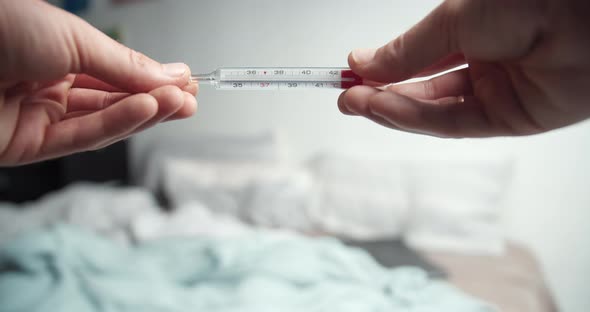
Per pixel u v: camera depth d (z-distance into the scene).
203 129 0.95
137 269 0.54
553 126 0.28
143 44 0.95
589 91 0.26
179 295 0.50
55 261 0.52
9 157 0.29
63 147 0.29
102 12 0.98
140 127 0.30
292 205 0.81
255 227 0.81
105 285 0.50
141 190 0.88
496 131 0.29
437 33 0.28
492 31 0.26
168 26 0.92
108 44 0.28
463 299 0.52
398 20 0.77
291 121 0.90
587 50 0.24
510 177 0.76
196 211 0.76
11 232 0.69
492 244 0.73
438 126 0.29
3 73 0.27
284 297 0.50
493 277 0.64
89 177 0.97
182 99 0.28
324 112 0.87
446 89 0.32
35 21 0.26
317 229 0.82
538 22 0.25
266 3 0.85
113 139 0.30
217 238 0.66
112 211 0.77
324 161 0.85
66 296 0.48
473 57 0.27
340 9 0.80
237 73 0.35
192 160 0.91
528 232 0.80
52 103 0.30
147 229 0.70
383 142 0.85
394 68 0.30
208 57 0.91
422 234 0.75
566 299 0.79
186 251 0.59
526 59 0.26
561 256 0.78
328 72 0.34
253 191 0.82
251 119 0.92
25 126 0.29
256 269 0.53
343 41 0.81
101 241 0.59
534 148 0.77
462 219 0.73
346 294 0.51
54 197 0.82
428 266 0.65
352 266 0.56
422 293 0.53
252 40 0.87
